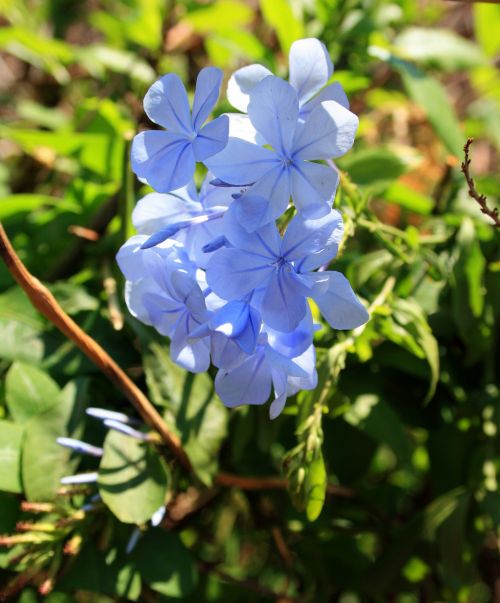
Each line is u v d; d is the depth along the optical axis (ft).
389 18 1.37
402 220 1.32
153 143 0.75
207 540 1.17
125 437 0.90
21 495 0.92
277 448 1.10
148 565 0.93
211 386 0.95
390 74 1.48
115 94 1.42
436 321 1.07
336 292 0.73
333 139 0.72
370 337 0.94
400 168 1.12
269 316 0.72
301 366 0.75
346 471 1.08
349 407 0.99
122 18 1.49
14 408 0.94
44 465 0.90
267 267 0.73
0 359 1.05
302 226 0.72
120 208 1.03
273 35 1.56
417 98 1.15
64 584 0.91
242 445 0.97
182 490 0.97
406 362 1.02
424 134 1.52
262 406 0.97
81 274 1.09
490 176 1.39
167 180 0.74
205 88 0.74
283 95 0.72
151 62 1.36
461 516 1.04
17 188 1.49
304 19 1.32
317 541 1.13
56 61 1.43
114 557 0.92
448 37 1.33
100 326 1.02
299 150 0.73
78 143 1.19
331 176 0.72
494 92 1.53
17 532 0.90
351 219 0.89
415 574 1.10
